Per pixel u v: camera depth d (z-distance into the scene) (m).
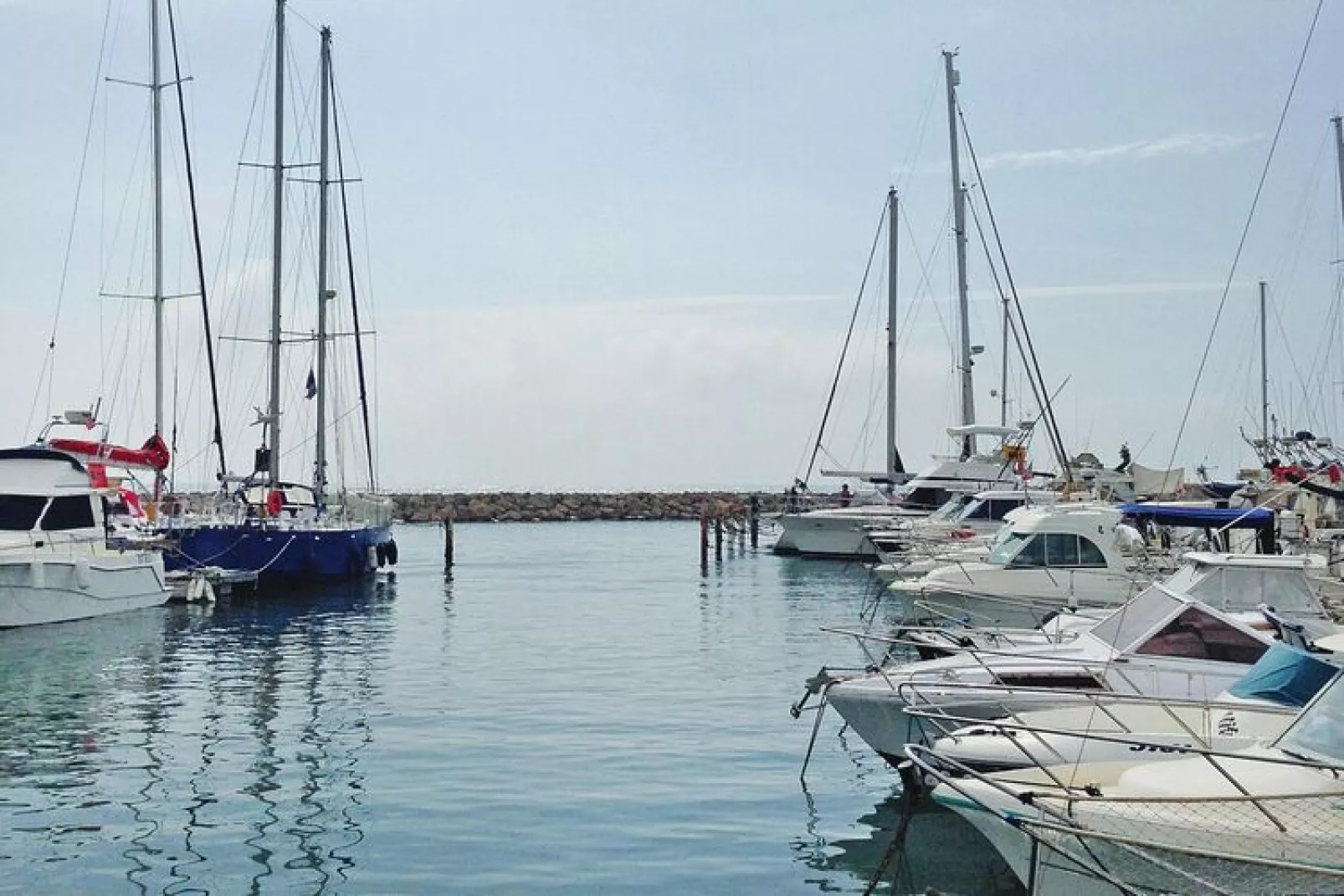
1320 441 27.78
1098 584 21.55
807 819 12.20
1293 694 11.07
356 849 11.14
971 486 39.59
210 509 35.72
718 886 10.33
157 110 35.66
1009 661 13.50
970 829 11.85
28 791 13.05
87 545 27.95
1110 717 10.83
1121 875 8.71
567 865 10.77
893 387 47.56
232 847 11.20
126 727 16.36
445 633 26.14
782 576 40.19
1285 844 8.38
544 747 15.12
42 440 30.69
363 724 16.53
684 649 23.67
